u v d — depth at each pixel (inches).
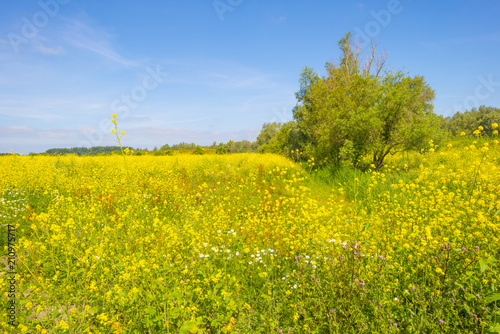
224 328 99.1
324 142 611.5
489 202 174.6
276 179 480.4
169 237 168.6
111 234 192.1
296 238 183.5
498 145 439.2
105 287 130.7
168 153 1642.5
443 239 129.3
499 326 80.4
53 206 261.7
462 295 113.0
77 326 101.9
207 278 126.2
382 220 197.8
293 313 115.4
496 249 130.8
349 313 106.0
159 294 117.1
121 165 604.4
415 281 127.0
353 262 118.1
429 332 98.7
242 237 203.9
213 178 490.3
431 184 282.7
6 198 320.8
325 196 390.9
